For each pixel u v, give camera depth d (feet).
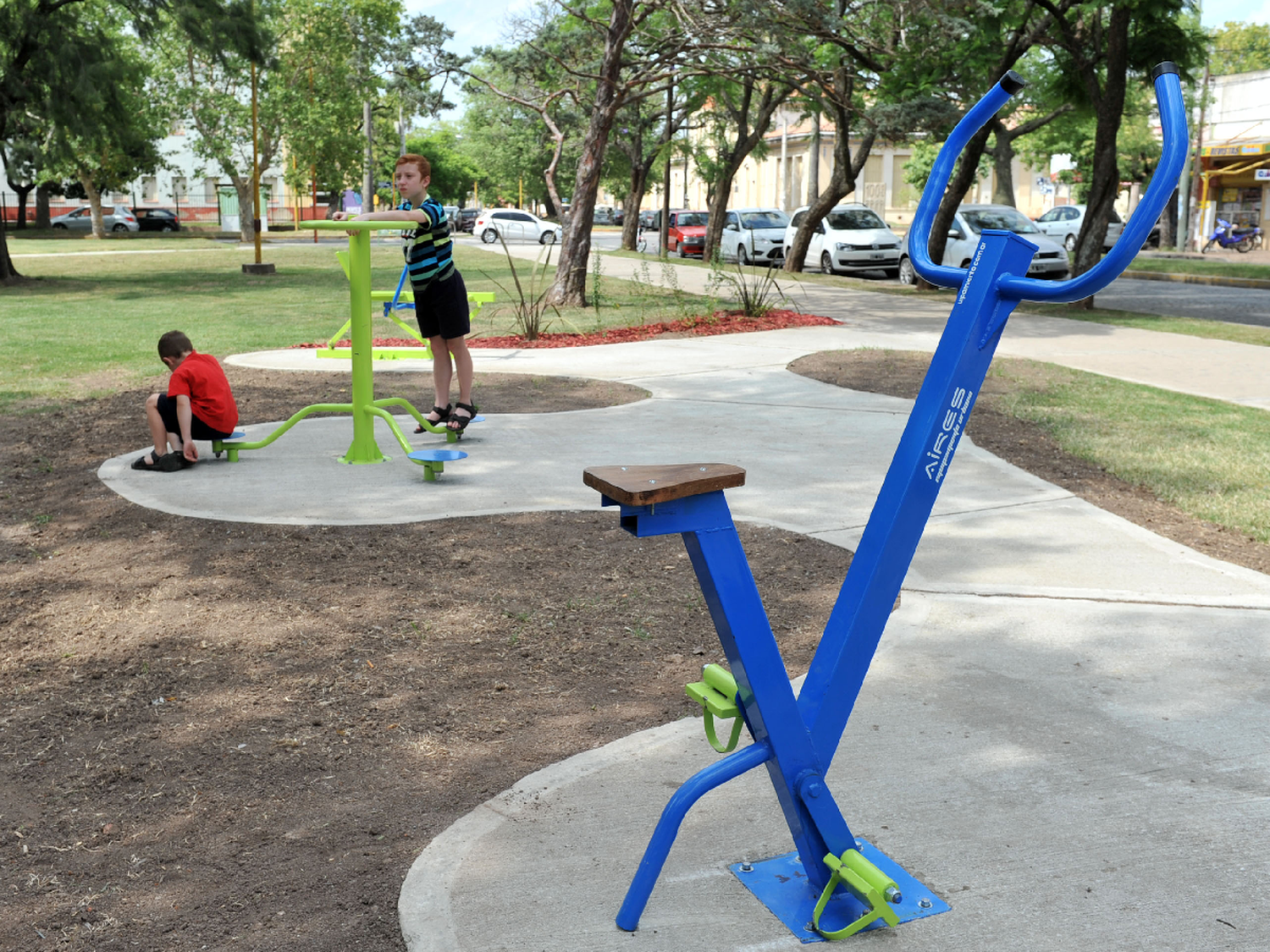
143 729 12.07
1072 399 31.81
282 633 14.56
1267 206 142.72
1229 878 8.90
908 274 82.02
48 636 14.70
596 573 16.75
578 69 66.69
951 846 9.37
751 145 105.81
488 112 87.45
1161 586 15.94
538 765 11.09
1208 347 44.65
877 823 9.75
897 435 26.25
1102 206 59.41
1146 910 8.50
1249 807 10.00
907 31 59.98
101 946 8.43
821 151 213.87
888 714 11.89
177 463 23.09
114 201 234.38
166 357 23.44
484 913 8.51
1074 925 8.31
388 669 13.50
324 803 10.46
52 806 10.57
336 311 60.64
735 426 27.40
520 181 247.70
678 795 8.05
